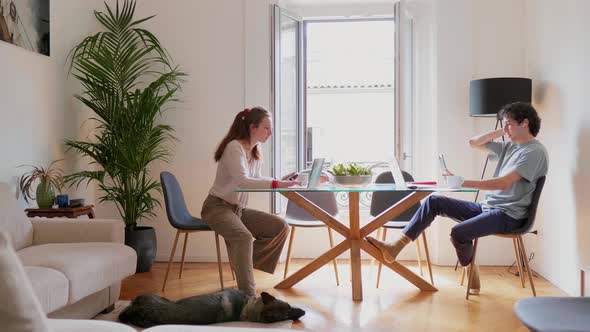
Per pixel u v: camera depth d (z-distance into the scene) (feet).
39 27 13.05
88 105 14.34
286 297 11.89
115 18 15.98
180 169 16.42
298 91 17.07
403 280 13.55
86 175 14.01
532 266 14.73
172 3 16.37
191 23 16.33
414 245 16.21
